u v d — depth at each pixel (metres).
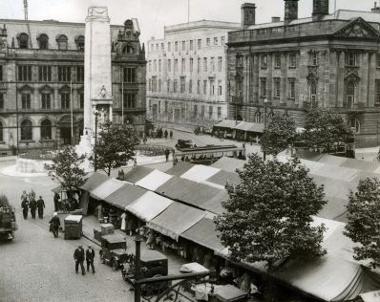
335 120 66.31
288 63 94.06
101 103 71.19
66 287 31.23
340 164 55.78
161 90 140.25
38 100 91.25
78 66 93.38
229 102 110.19
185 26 127.50
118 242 35.66
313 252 28.06
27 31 93.06
